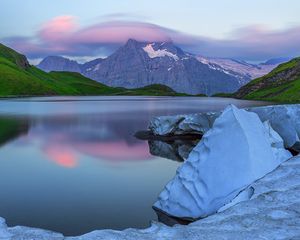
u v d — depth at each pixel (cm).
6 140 6262
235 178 2555
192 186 2670
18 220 2569
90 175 3862
